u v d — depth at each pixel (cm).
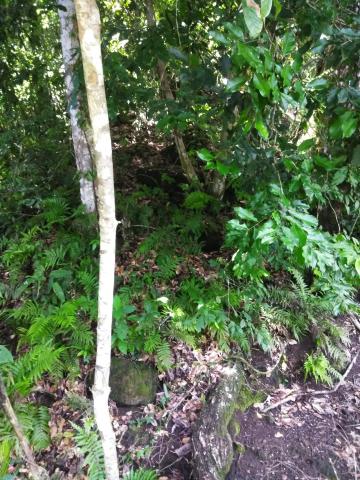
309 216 179
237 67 180
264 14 133
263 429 302
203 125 300
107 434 190
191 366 328
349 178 261
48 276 399
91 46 133
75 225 442
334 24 206
